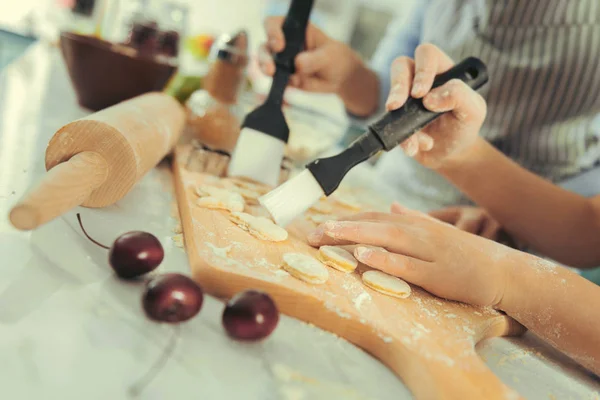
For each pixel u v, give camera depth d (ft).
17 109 3.26
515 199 3.38
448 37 4.62
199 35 5.71
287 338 1.64
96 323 1.41
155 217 2.32
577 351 2.05
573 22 3.97
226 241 2.02
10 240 1.70
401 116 2.46
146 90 3.39
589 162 3.98
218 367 1.39
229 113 3.57
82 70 3.34
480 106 2.74
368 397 1.46
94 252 1.80
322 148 4.06
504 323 2.13
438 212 3.76
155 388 1.24
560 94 4.04
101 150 1.96
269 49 3.70
